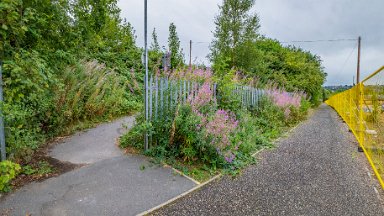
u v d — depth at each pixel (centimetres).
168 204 329
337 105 1917
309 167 474
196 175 421
